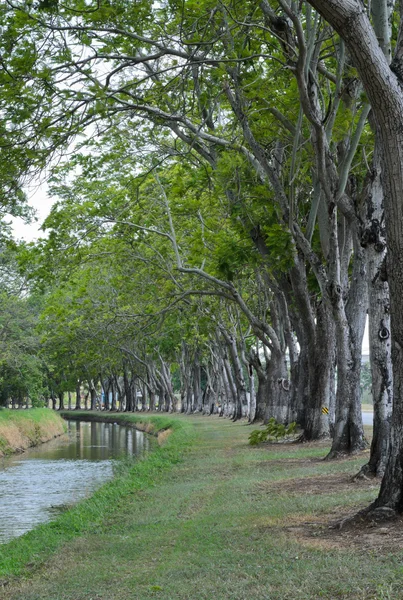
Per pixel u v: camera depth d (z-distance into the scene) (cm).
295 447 2472
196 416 6900
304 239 1964
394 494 997
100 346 4350
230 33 1550
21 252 2741
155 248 3281
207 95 1747
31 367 5034
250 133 1831
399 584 693
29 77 1323
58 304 3975
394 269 968
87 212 2736
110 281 3641
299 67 1373
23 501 2239
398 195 944
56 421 5881
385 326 1535
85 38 1404
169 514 1423
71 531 1440
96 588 900
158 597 789
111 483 2114
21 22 1295
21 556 1252
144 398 9212
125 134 2009
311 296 2923
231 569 855
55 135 1359
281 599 702
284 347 3784
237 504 1380
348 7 876
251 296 3956
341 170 1688
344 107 1730
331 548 888
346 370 2028
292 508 1231
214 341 6125
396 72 954
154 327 4622
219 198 2470
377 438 1527
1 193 1353
